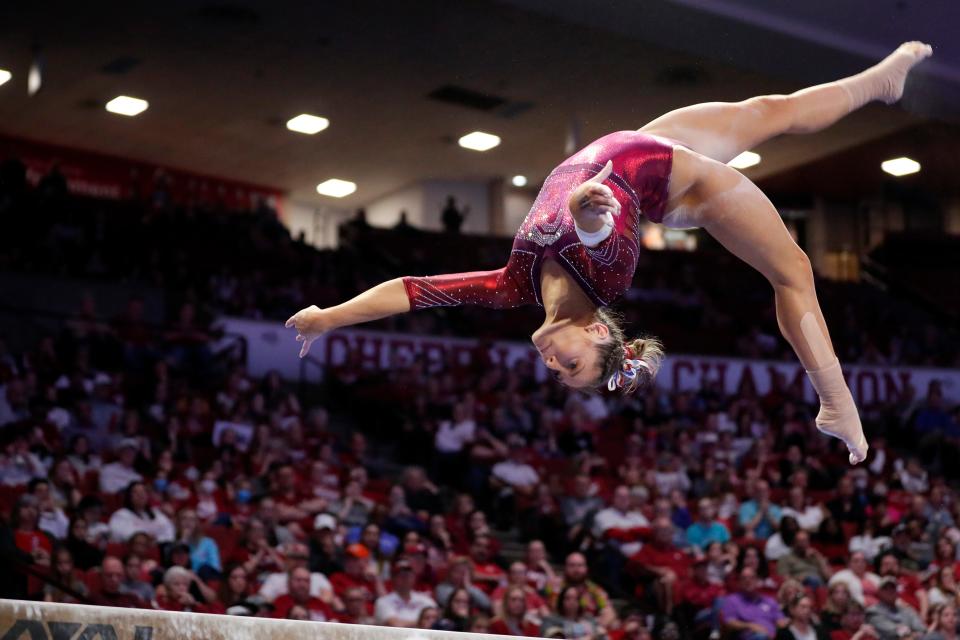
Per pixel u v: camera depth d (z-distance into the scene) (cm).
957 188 1986
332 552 945
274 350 1583
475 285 315
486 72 1200
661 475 1259
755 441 1452
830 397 317
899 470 1401
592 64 930
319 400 1554
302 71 1366
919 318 2091
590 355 296
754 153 1606
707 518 1115
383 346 1609
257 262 1780
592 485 1155
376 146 1764
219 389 1345
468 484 1195
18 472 956
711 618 974
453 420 1311
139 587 810
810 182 1938
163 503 959
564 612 934
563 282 298
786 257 312
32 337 1510
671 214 316
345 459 1248
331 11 1148
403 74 1342
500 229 2072
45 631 257
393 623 891
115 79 1440
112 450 1056
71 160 1841
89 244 1639
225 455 1108
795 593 971
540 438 1338
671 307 1911
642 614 993
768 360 1788
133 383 1271
